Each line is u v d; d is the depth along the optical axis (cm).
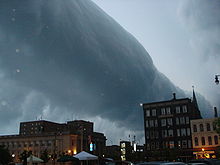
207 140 6594
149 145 7338
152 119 7494
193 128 6844
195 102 9469
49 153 8875
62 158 2325
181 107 7231
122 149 10625
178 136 7050
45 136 9250
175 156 6775
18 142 9731
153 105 7594
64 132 8975
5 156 4053
